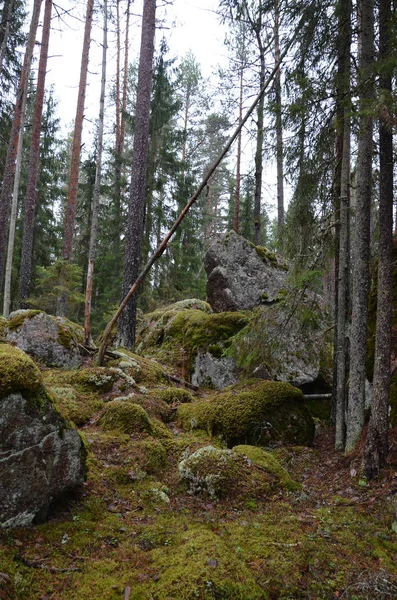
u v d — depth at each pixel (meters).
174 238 18.42
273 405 6.07
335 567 3.06
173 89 18.47
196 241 19.80
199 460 4.41
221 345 8.86
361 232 5.41
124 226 18.86
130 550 3.11
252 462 4.63
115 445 4.74
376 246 7.30
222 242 10.93
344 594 2.79
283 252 6.52
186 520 3.68
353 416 5.43
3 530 3.00
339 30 5.76
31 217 14.91
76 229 23.61
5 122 17.36
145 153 9.88
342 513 3.96
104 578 2.77
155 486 4.21
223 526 3.59
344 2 5.55
